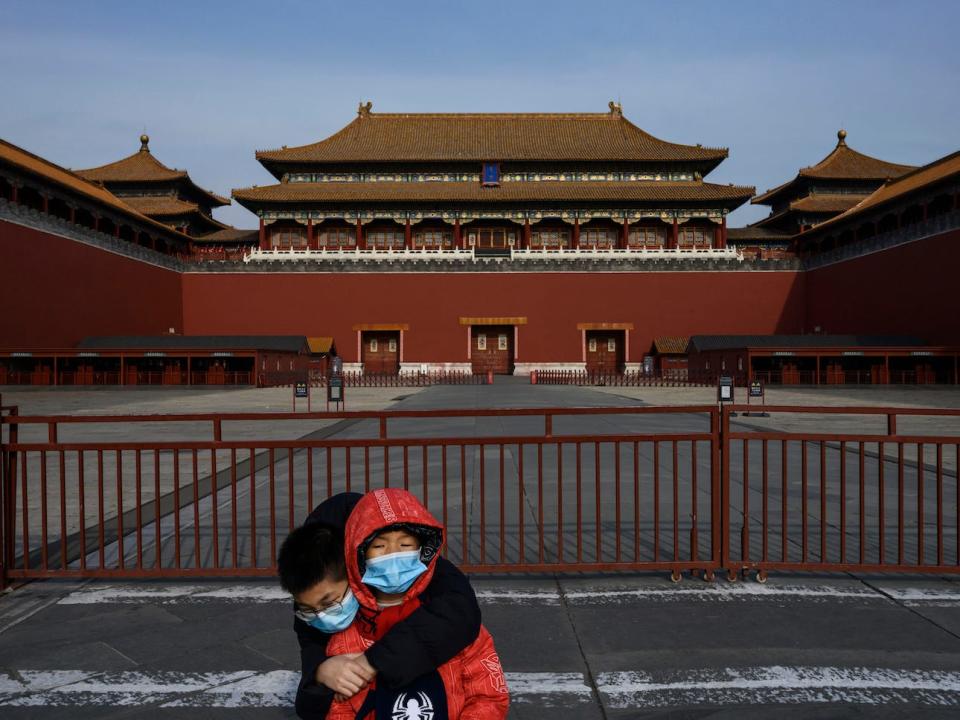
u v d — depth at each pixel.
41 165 53.16
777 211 82.06
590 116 76.88
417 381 59.12
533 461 14.02
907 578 6.77
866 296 56.97
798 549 7.74
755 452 15.66
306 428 21.70
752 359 51.69
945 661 4.90
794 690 4.47
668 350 63.06
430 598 2.72
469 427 21.05
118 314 56.09
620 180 70.44
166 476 12.84
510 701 4.32
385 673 2.54
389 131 75.44
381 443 6.64
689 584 6.63
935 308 49.16
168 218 69.62
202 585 6.66
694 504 6.82
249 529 8.77
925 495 10.60
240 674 4.75
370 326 65.06
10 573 6.58
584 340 65.25
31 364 47.22
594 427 20.64
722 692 4.44
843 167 73.25
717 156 68.19
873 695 4.40
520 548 6.68
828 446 16.83
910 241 51.84
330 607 2.73
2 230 43.72
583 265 65.50
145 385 48.91
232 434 20.52
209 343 52.62
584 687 4.52
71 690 4.53
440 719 2.69
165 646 5.21
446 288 65.56
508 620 5.70
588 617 5.77
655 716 4.15
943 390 45.69
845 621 5.66
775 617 5.75
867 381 50.38
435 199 66.56
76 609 6.01
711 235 70.62
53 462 14.80
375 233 70.62
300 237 70.81
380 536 2.66
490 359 66.50
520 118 77.00
